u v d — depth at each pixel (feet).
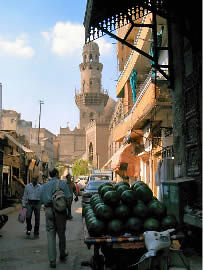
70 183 43.06
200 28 19.15
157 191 46.11
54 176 20.99
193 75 20.36
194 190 18.71
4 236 28.09
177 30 23.63
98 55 311.47
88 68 305.94
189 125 21.26
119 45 86.63
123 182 18.85
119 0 22.48
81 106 306.35
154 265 13.78
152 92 36.73
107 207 16.43
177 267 14.02
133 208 16.56
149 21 45.24
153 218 16.46
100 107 303.48
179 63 23.35
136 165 69.00
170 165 30.99
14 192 65.98
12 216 44.42
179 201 18.17
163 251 14.06
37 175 28.73
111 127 171.63
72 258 20.63
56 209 19.53
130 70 63.72
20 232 30.22
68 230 31.96
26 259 20.40
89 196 45.44
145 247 15.62
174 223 16.43
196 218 15.90
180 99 23.13
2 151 49.90
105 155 245.04
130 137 60.13
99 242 15.76
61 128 317.83
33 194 28.14
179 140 23.32
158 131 45.88
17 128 228.43
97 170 119.14
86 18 23.76
